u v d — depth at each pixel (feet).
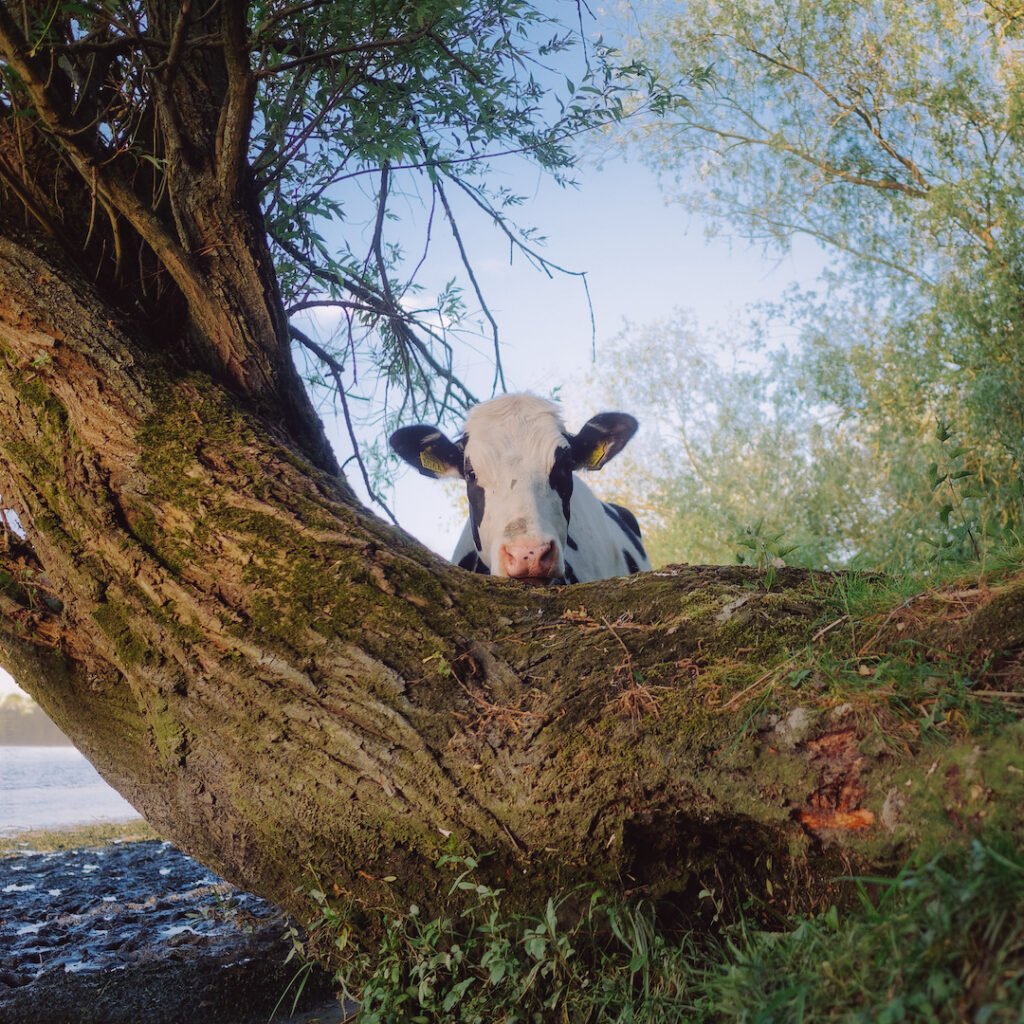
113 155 10.46
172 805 9.04
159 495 9.30
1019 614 6.56
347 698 7.99
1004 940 4.52
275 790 8.12
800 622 7.62
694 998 6.32
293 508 9.21
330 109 12.29
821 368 29.58
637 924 6.96
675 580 8.60
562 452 14.75
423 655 8.12
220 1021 9.30
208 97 11.51
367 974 8.08
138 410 9.80
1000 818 5.33
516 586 9.03
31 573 9.81
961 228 27.02
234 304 10.97
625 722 7.20
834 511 27.53
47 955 11.68
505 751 7.41
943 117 28.14
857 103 31.07
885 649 7.06
